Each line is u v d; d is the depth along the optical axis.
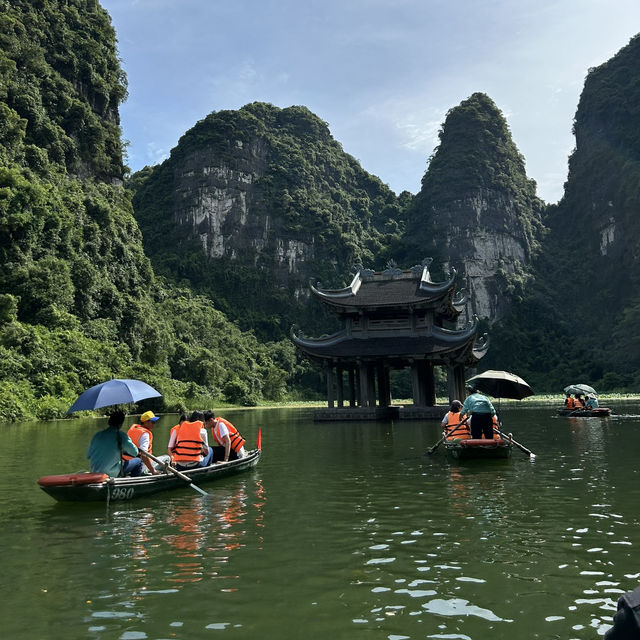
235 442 13.42
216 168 150.88
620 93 156.75
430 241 153.25
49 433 27.42
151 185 159.50
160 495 10.48
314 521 8.23
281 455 16.61
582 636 4.34
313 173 168.75
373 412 33.56
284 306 144.88
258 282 144.88
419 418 33.50
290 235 152.12
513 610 4.86
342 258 155.75
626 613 1.90
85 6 106.00
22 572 6.05
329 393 35.53
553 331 144.00
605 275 149.25
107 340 66.19
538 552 6.51
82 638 4.42
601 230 153.00
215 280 142.62
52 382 47.56
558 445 18.03
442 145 163.62
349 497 10.00
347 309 34.84
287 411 60.12
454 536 7.25
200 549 6.86
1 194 61.28
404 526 7.83
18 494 10.77
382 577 5.73
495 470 12.92
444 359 34.12
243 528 7.90
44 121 84.69
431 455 15.96
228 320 135.38
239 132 156.00
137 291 84.44
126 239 89.38
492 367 137.25
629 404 53.84
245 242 149.25
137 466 10.95
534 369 135.88
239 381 88.56
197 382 85.06
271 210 153.00
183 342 94.94
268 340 136.62
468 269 147.25
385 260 157.25
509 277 147.88
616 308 144.00
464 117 161.50
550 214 171.88
